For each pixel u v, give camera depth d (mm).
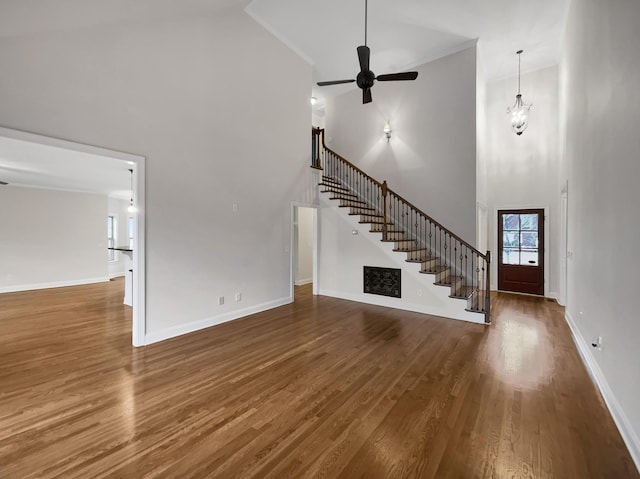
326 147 7043
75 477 1669
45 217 7512
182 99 3922
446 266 5637
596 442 1975
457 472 1719
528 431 2078
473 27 5000
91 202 8336
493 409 2340
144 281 3598
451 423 2166
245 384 2713
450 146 5707
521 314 5000
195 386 2674
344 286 6059
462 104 5547
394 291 5383
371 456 1842
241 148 4703
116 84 3289
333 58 5957
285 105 5457
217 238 4398
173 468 1740
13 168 5105
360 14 4707
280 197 5426
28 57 2705
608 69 2568
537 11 4598
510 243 6672
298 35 5250
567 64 4730
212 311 4352
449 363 3162
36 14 2740
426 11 4621
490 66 6219
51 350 3457
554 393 2576
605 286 2615
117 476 1679
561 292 5590
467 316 4609
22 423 2141
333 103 7508
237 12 4543
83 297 6352
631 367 1983
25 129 2693
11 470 1716
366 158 6906
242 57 4672
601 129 2770
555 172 6148
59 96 2891
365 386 2688
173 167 3844
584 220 3479
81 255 8125
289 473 1709
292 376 2867
